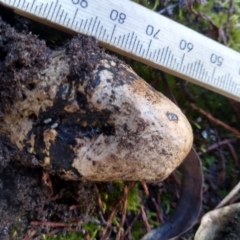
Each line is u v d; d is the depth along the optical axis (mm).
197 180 85
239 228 85
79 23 70
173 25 77
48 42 77
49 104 64
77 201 80
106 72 64
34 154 66
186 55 79
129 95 63
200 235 86
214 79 82
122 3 73
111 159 64
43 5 68
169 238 86
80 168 65
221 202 92
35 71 64
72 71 64
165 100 67
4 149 67
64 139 64
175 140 64
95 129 65
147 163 64
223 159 100
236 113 101
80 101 64
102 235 84
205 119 99
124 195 84
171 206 93
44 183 73
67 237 82
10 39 66
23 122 65
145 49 75
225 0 99
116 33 73
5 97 65
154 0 91
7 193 72
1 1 66
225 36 98
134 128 63
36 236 78
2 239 73
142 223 90
